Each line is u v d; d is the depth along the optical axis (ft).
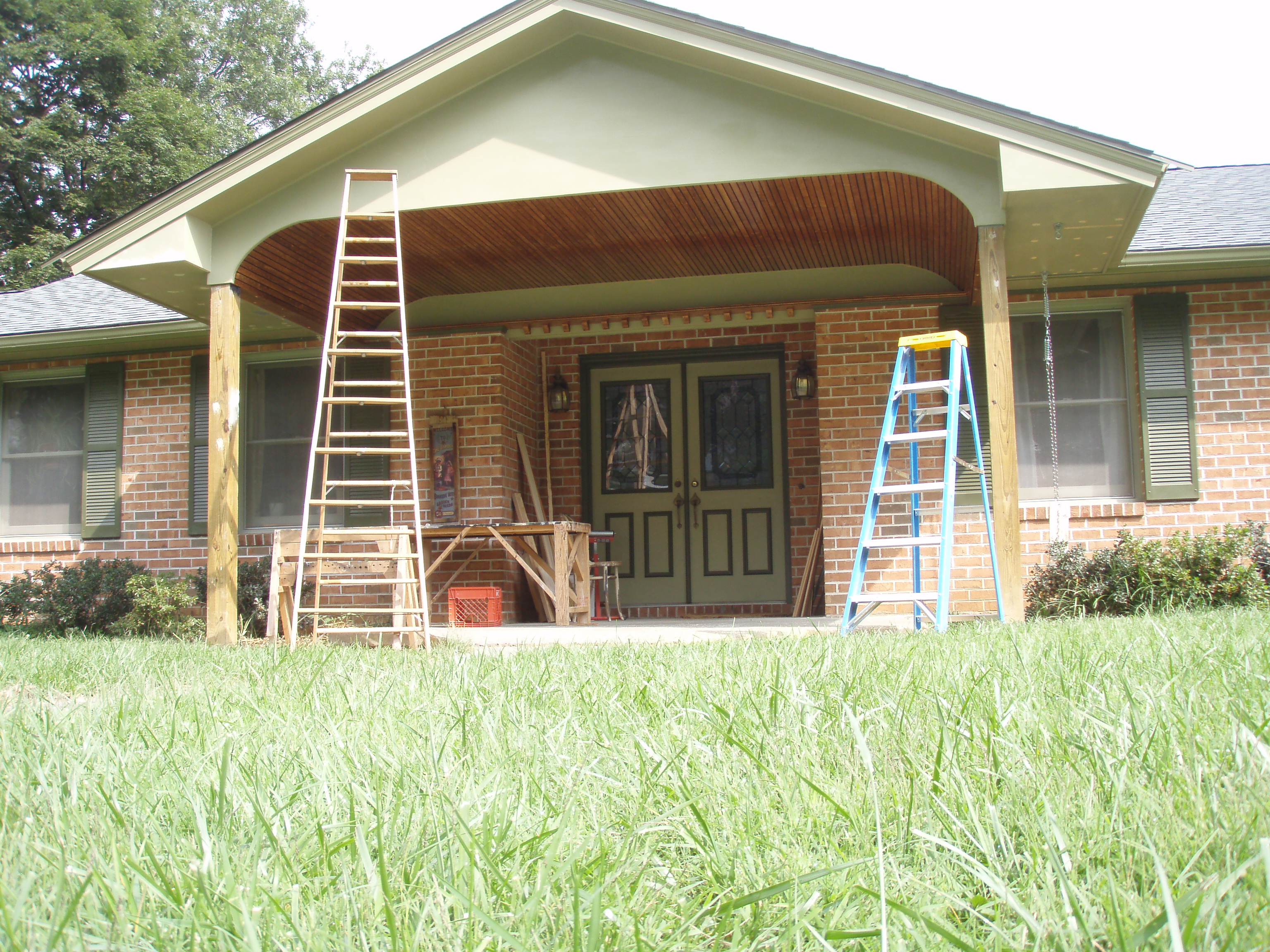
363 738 7.22
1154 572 22.77
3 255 68.54
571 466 31.78
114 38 74.38
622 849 4.42
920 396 26.78
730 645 14.39
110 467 31.27
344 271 26.37
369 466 29.66
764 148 20.11
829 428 27.20
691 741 6.33
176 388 31.22
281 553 21.04
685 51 19.98
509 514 29.25
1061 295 26.37
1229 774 5.17
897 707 7.38
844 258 27.48
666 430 32.04
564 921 3.73
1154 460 25.82
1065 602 23.11
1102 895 3.77
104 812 5.28
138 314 30.35
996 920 3.72
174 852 4.62
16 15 72.74
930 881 4.18
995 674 9.03
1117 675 8.79
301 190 21.88
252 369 31.09
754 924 3.74
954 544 26.48
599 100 20.77
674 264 27.73
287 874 4.22
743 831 4.77
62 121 71.56
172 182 74.33
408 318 30.50
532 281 28.96
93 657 15.38
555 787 5.74
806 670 10.12
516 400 30.32
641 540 31.86
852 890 3.92
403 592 20.56
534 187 20.84
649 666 11.23
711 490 31.73
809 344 30.60
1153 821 4.53
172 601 26.71
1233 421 25.76
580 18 20.24
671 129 20.48
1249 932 3.31
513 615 28.81
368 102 20.75
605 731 7.33
